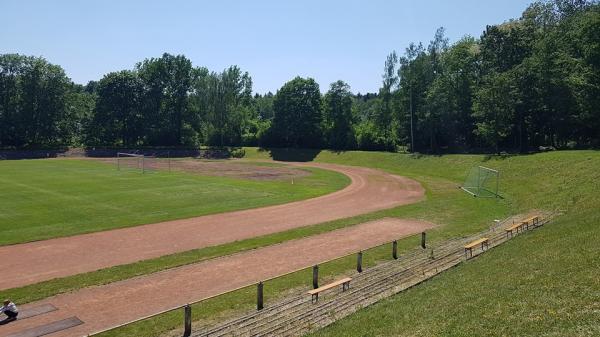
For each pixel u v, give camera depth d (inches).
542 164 2092.8
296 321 690.2
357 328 622.2
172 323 721.0
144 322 730.2
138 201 1881.2
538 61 2458.2
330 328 643.5
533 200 1670.8
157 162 3846.0
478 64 3070.9
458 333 542.6
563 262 711.7
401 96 3636.8
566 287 602.9
